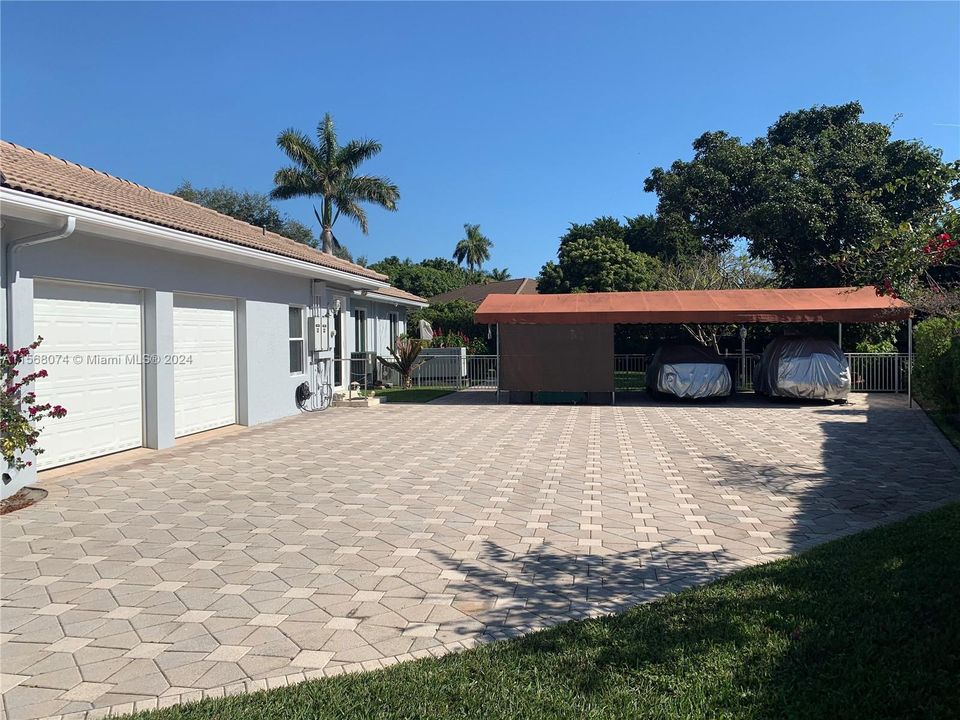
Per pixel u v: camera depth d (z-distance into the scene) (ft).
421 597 15.30
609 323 53.72
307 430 40.98
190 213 43.93
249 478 27.50
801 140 86.02
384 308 81.25
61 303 28.96
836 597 14.28
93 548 18.84
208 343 39.75
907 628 12.67
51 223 25.58
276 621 14.14
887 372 61.87
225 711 10.63
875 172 75.05
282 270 44.88
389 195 111.45
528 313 54.29
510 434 39.24
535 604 14.89
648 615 13.88
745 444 35.09
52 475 27.73
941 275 46.75
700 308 53.36
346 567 17.26
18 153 33.73
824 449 33.35
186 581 16.37
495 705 10.68
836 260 26.17
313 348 51.44
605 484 26.27
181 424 37.22
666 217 88.79
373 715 10.48
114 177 44.80
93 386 30.83
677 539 19.34
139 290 33.45
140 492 25.14
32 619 14.32
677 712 10.38
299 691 11.20
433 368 74.43
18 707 11.03
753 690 10.91
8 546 19.03
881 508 22.35
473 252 261.24
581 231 129.80
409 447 34.83
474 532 20.16
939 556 16.42
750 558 17.70
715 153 85.20
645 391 64.69
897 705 10.25
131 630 13.76
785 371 53.42
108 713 10.78
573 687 11.16
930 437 36.60
